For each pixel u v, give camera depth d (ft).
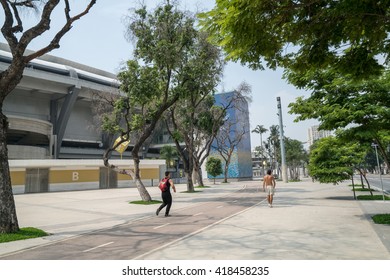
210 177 235.20
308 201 57.21
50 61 208.74
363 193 72.13
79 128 229.25
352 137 36.09
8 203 32.30
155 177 167.22
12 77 33.17
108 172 149.69
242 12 18.33
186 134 103.71
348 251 20.75
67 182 132.16
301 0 20.11
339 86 35.55
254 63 24.94
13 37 34.14
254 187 124.88
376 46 23.50
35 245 27.55
